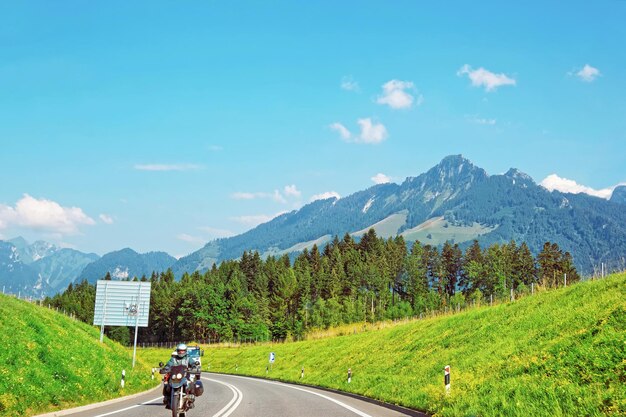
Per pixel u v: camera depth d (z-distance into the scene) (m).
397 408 21.17
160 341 157.75
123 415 18.14
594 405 12.30
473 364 25.36
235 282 150.12
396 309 136.25
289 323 133.00
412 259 149.50
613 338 16.77
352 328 83.25
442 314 57.41
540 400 13.88
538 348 21.25
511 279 135.00
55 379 23.20
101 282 50.09
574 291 30.39
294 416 17.89
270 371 62.75
